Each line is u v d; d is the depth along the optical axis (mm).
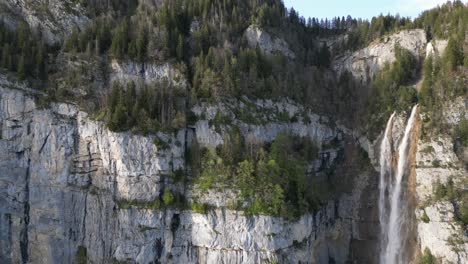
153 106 104438
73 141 102625
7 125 102375
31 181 102875
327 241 114375
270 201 99562
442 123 113000
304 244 103812
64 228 101938
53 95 104000
